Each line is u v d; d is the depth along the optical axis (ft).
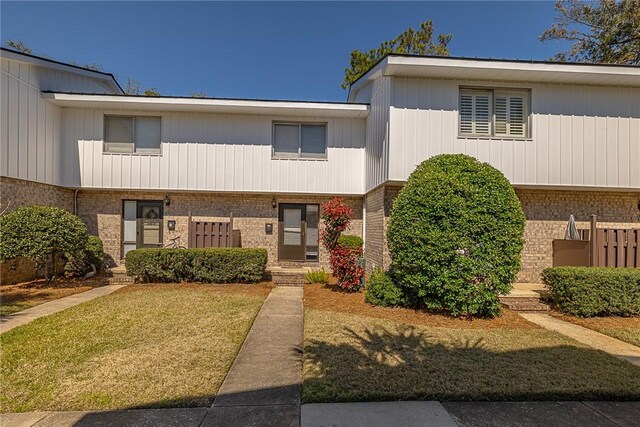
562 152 26.17
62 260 29.07
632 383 11.14
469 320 18.79
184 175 32.37
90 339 14.93
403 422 8.97
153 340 14.92
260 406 9.74
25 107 26.96
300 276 29.40
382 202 27.78
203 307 20.57
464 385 10.88
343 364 12.50
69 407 9.61
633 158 26.53
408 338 15.55
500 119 26.30
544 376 11.62
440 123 25.46
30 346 14.05
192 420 9.00
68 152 31.40
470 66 23.95
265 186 32.96
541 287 26.58
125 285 27.71
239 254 28.53
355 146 33.71
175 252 28.12
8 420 8.96
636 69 24.39
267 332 16.55
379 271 23.43
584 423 9.07
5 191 25.20
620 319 19.67
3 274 26.35
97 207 33.30
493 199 18.88
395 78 25.18
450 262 18.76
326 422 8.93
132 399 10.04
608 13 51.31
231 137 32.78
